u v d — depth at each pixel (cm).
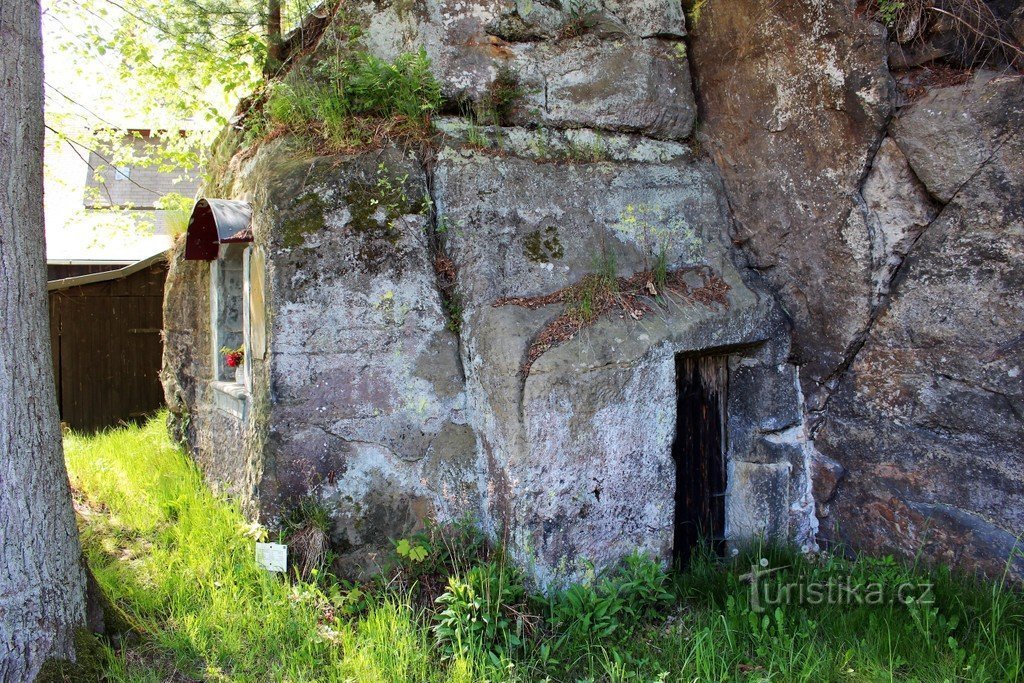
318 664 352
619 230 480
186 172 860
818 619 396
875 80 425
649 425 436
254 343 473
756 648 371
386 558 430
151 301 995
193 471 596
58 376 958
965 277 404
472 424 453
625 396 425
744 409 490
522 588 395
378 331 441
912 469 437
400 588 405
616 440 426
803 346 482
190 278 646
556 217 471
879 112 426
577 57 496
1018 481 390
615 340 426
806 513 490
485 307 439
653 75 503
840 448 473
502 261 452
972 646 353
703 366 487
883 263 440
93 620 354
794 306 484
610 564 429
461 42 484
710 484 493
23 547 317
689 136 523
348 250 439
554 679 353
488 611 371
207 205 486
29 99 321
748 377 488
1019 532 391
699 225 498
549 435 408
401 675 338
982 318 397
